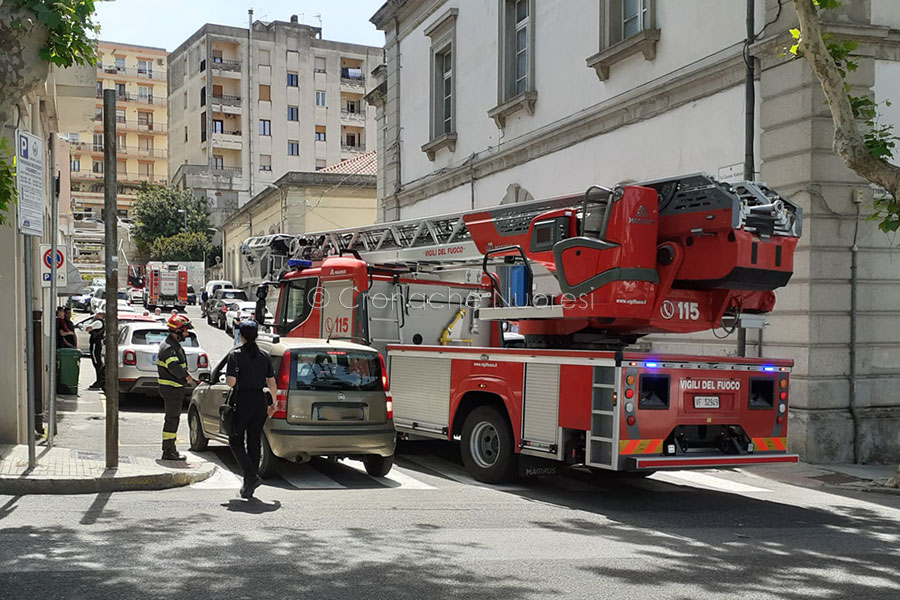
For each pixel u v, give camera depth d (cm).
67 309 1827
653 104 1516
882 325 1251
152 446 1155
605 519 795
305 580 545
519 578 567
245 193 7331
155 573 551
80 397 1694
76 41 759
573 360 880
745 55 1296
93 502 784
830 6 1052
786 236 892
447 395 1046
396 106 2631
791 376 1230
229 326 3569
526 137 1903
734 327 935
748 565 626
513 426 941
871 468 1176
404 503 835
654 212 893
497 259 1095
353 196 4362
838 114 1059
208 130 7244
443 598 517
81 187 9219
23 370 1123
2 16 708
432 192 2406
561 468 982
